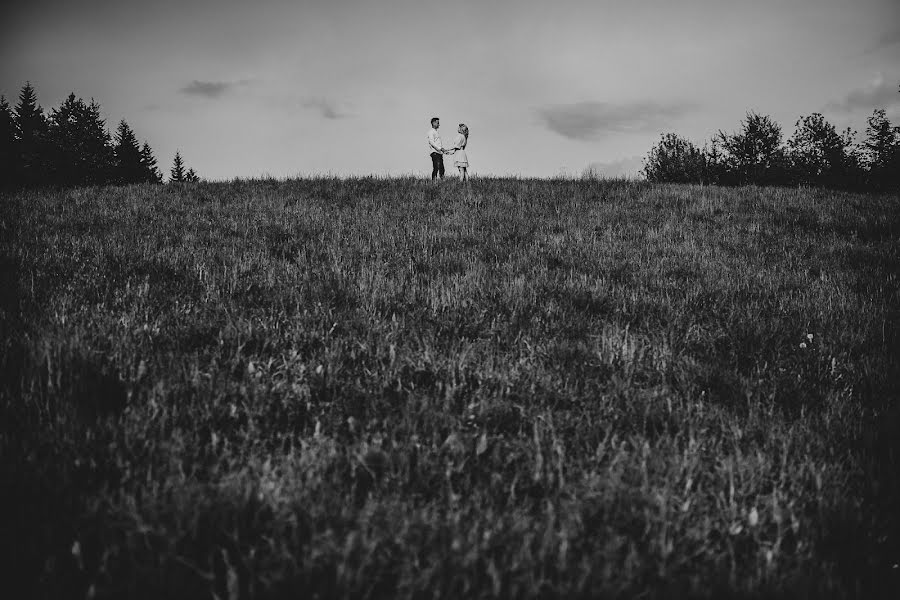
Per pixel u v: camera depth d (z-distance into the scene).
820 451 2.62
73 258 5.29
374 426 2.63
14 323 3.38
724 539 2.02
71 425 2.33
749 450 2.56
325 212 9.19
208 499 1.93
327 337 3.67
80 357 2.91
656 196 12.56
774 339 4.21
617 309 4.70
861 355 3.89
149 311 3.89
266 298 4.51
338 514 1.94
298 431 2.63
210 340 3.59
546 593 1.69
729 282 5.75
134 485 1.98
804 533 2.05
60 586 1.59
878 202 11.97
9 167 55.22
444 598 1.64
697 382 3.44
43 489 1.97
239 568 1.72
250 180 14.77
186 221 8.09
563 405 3.02
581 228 8.75
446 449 2.47
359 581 1.64
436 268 5.92
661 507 2.02
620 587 1.67
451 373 3.19
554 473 2.32
